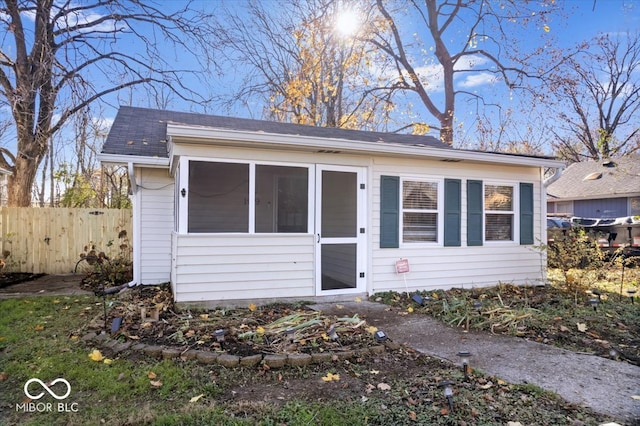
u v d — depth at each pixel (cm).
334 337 417
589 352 411
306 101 1814
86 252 948
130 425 254
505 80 1733
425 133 1825
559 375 346
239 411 271
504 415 269
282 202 622
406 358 383
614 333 481
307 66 1727
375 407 277
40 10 1058
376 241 686
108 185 1545
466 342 441
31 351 383
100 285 740
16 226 927
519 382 328
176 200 647
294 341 407
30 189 1170
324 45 1708
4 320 496
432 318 545
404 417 263
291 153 623
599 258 755
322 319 499
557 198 1855
